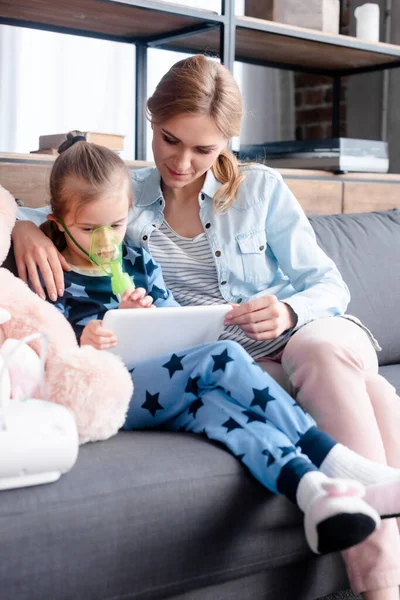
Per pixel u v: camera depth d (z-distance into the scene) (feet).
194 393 3.82
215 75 4.51
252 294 5.03
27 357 3.59
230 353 3.72
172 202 5.05
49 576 2.92
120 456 3.33
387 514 3.48
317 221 6.43
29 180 6.22
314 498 3.14
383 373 5.66
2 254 4.06
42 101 9.36
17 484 2.94
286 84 11.46
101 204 4.32
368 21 9.15
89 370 3.49
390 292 6.30
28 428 2.96
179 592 3.28
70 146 4.76
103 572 3.05
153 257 4.96
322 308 4.65
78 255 4.59
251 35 8.24
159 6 7.04
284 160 8.70
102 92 9.78
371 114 11.21
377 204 8.64
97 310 4.51
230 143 5.82
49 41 9.35
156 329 3.91
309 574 3.89
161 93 4.51
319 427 3.92
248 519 3.42
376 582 3.59
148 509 3.14
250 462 3.42
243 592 3.67
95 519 3.01
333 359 3.98
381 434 4.14
